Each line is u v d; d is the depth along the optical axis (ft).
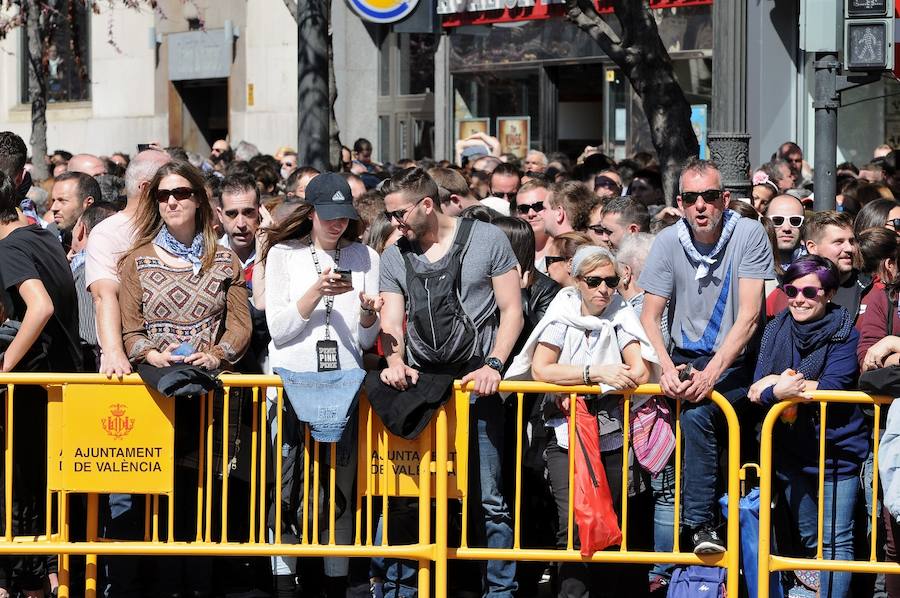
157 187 53.06
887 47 68.13
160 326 52.70
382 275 53.62
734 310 54.24
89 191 74.13
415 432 51.01
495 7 167.53
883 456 49.06
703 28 152.05
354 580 55.11
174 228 53.16
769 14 130.62
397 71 198.18
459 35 185.37
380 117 200.95
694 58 153.17
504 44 179.22
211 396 51.90
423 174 52.70
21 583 55.42
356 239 55.06
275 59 208.85
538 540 57.67
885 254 57.31
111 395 51.21
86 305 61.82
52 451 51.52
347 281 50.31
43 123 143.02
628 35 89.30
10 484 51.96
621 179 105.70
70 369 54.90
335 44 198.90
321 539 53.83
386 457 52.11
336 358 52.80
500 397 53.47
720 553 51.37
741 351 52.70
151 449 51.42
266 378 51.37
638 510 56.29
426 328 52.13
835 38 69.82
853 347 52.49
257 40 211.41
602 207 67.15
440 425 51.21
